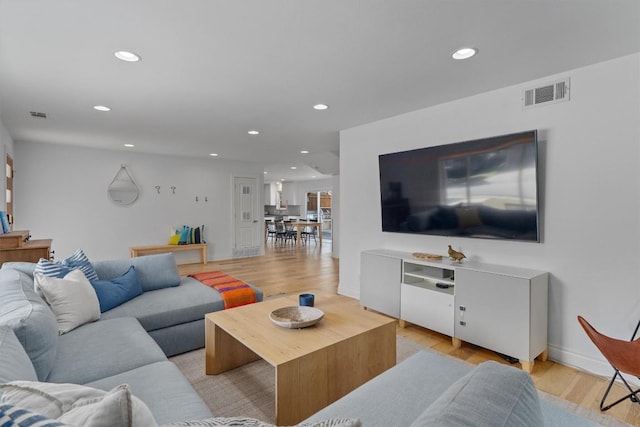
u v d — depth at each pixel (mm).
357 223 4324
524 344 2463
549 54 2303
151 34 2047
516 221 2783
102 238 5980
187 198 6961
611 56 2332
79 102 3322
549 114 2674
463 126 3211
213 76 2688
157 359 1796
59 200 5574
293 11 1810
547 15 1833
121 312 2523
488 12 1812
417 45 2188
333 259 7594
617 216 2377
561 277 2629
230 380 2350
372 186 4125
